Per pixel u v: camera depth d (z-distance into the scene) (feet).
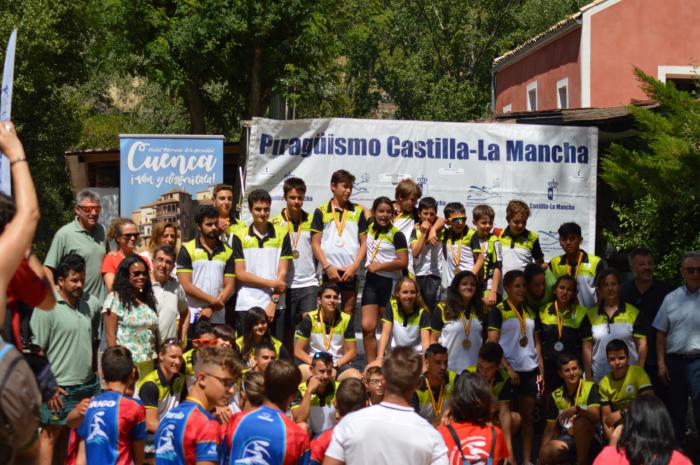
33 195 11.53
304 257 33.91
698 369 29.35
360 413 16.94
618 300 31.37
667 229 38.14
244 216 39.88
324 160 40.09
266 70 76.28
